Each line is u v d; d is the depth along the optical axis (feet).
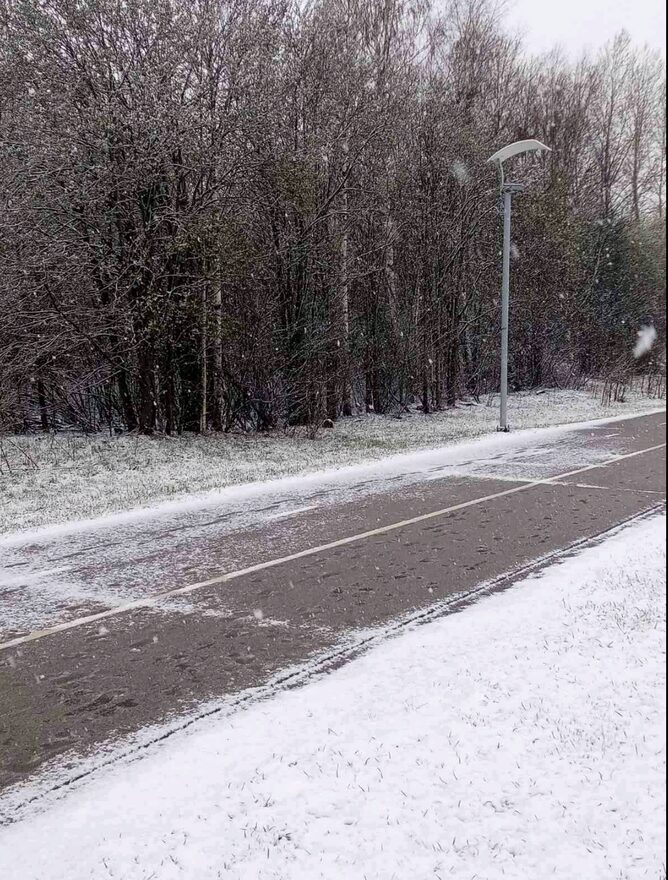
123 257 52.24
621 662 16.37
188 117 50.85
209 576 25.53
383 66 69.92
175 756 13.66
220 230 53.98
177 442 55.83
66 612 22.24
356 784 12.06
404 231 76.38
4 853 11.12
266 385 62.34
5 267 46.11
